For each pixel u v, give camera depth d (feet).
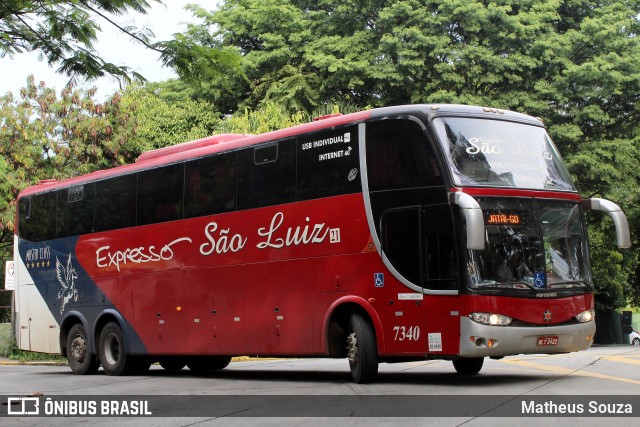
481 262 38.81
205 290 51.57
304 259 45.29
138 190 57.62
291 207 46.32
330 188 44.34
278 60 118.93
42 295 65.31
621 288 131.95
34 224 66.85
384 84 113.29
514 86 112.88
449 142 40.45
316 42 118.21
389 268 41.11
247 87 121.70
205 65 36.60
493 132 41.83
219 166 51.42
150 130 111.65
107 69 36.63
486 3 115.34
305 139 46.06
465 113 41.68
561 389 36.94
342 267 43.21
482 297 38.37
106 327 59.06
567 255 41.55
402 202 41.01
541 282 40.01
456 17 110.52
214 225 51.26
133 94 114.11
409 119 41.39
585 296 41.52
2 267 104.42
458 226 38.96
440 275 39.34
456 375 46.19
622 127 116.78
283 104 111.86
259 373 55.52
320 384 43.39
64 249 63.46
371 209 42.14
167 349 54.19
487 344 38.17
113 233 59.21
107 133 104.68
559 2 116.57
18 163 98.43
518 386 38.60
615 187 112.88
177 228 53.98
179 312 53.36
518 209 40.50
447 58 111.45
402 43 110.63
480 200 39.60
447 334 38.88
